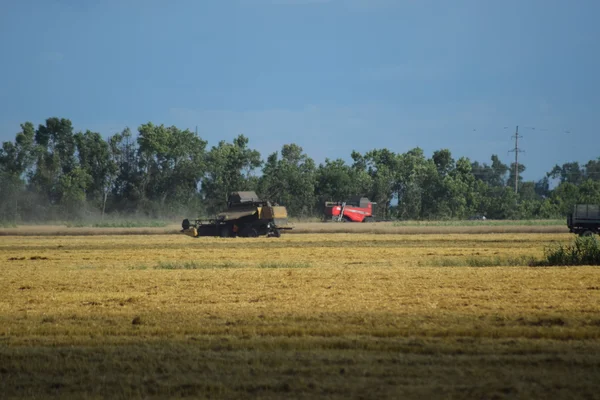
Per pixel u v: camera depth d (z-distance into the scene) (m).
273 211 198.75
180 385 40.47
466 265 108.06
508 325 55.69
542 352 46.97
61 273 99.50
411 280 84.44
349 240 179.75
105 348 49.31
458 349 47.50
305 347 49.03
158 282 86.56
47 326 57.31
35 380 42.38
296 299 69.88
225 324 57.31
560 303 65.88
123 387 40.41
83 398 38.69
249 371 43.09
